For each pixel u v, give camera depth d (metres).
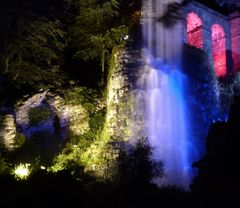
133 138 22.59
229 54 31.53
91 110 25.52
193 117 25.08
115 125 23.16
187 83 25.80
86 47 28.33
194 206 10.96
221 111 27.19
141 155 19.91
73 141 24.56
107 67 27.42
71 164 22.69
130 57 24.94
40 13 27.44
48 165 23.67
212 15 31.05
